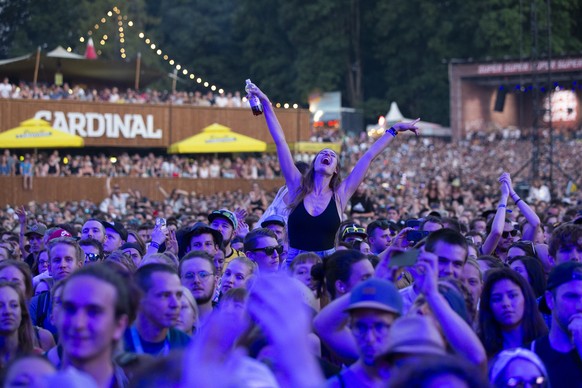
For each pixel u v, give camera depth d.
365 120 87.25
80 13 83.50
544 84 71.56
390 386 3.99
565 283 6.89
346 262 7.53
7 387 5.15
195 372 3.66
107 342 5.21
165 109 47.78
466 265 8.61
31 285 9.07
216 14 93.81
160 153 50.78
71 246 10.34
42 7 84.94
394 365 5.10
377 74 90.25
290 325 3.75
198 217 23.41
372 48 89.44
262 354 5.50
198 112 48.56
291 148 50.59
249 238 10.70
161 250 13.26
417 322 5.17
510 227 13.08
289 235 10.24
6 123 44.50
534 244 12.20
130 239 14.59
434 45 84.31
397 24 86.94
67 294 5.20
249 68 92.38
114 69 56.94
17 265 8.99
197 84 91.88
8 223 26.14
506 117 77.75
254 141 45.62
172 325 6.88
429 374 3.91
